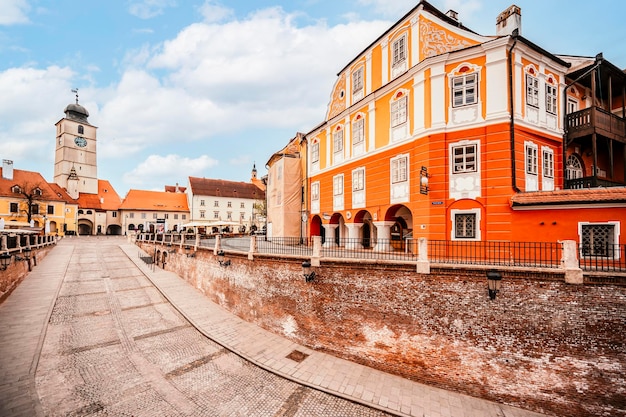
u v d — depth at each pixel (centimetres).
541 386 796
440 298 912
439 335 911
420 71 1360
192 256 2059
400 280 973
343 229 2116
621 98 1620
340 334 1085
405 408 824
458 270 886
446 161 1282
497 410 809
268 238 2705
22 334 1162
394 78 1520
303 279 1183
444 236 1261
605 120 1321
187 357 1103
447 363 898
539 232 1088
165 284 2064
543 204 1070
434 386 912
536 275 806
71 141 6184
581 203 1006
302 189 2491
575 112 1342
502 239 1156
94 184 6506
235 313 1510
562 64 1376
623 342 729
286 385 941
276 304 1283
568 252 790
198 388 918
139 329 1333
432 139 1299
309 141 2375
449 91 1291
